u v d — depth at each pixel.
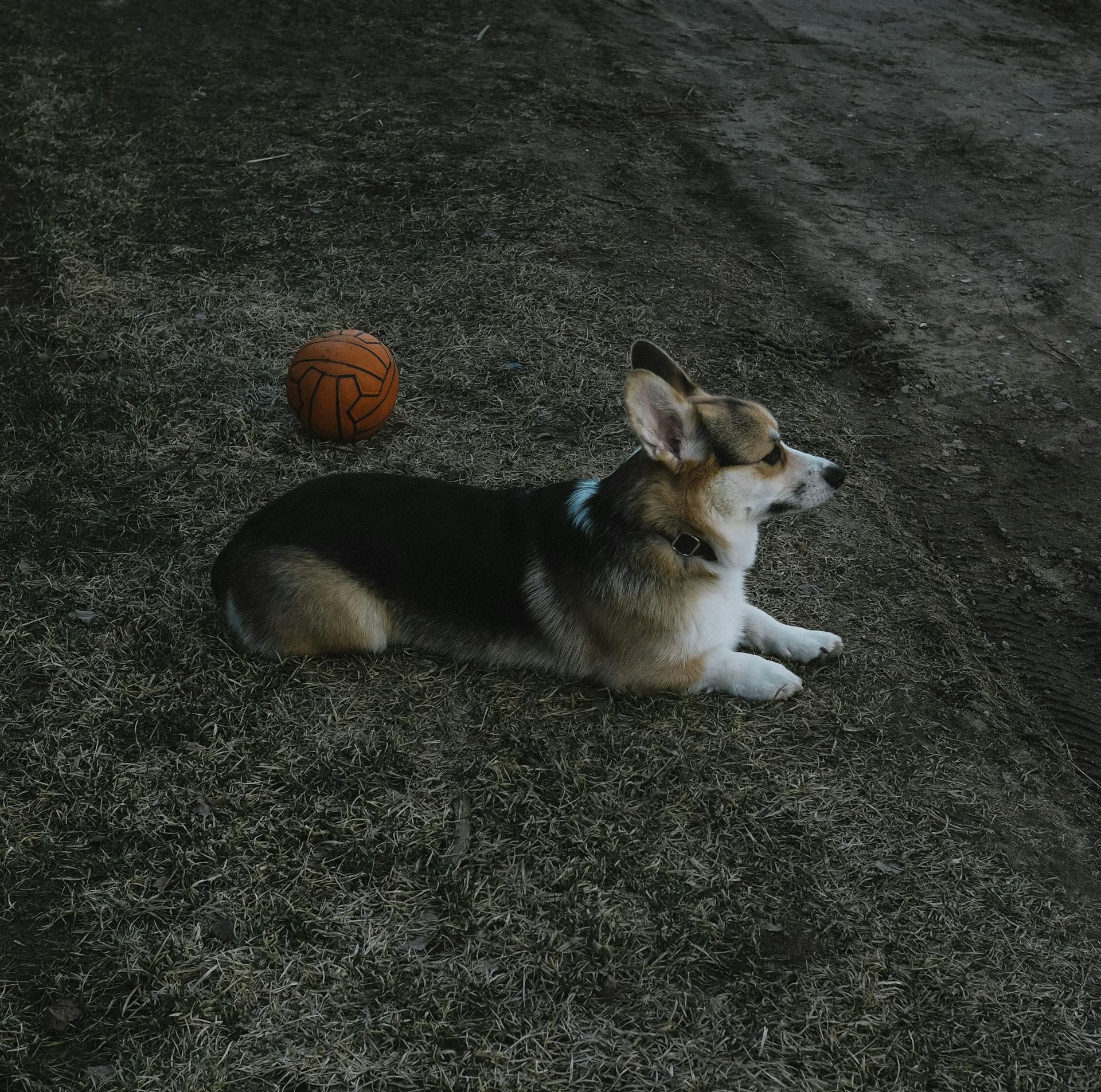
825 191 3.78
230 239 3.40
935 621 2.61
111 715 2.40
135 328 3.10
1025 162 3.96
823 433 2.97
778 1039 2.14
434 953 2.20
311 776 2.35
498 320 3.18
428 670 2.48
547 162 3.84
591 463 2.85
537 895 2.25
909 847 2.32
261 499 2.74
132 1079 2.10
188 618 2.53
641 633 2.41
